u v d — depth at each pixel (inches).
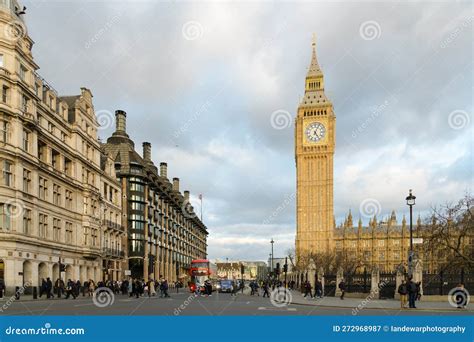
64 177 2113.7
